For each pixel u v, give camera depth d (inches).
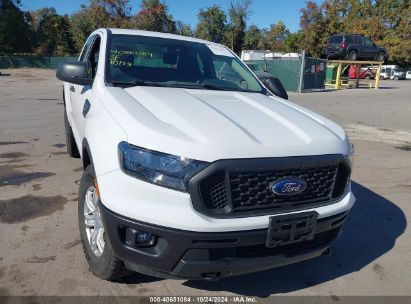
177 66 161.8
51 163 240.4
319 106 640.4
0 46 2149.4
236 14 2434.8
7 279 120.6
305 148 105.0
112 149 103.8
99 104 127.6
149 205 95.7
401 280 136.1
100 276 121.1
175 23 2429.9
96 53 177.5
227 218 95.9
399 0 2161.7
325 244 115.8
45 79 1144.2
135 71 150.8
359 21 2181.3
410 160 304.8
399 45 2122.3
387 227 178.1
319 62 984.9
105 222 101.5
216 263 98.0
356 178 250.4
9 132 329.7
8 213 166.9
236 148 96.6
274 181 99.7
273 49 2674.7
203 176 93.0
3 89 752.3
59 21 2437.3
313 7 2218.3
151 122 103.3
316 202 108.2
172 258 96.9
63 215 167.0
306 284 129.7
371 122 491.5
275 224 99.4
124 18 2370.8
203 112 114.3
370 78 1713.8
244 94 150.0
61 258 133.3
